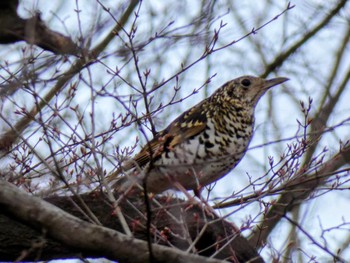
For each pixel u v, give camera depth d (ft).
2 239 34.12
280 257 38.34
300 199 43.73
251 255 37.19
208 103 43.24
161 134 41.24
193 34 38.81
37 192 35.47
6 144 37.52
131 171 39.32
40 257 34.88
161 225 36.04
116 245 26.45
